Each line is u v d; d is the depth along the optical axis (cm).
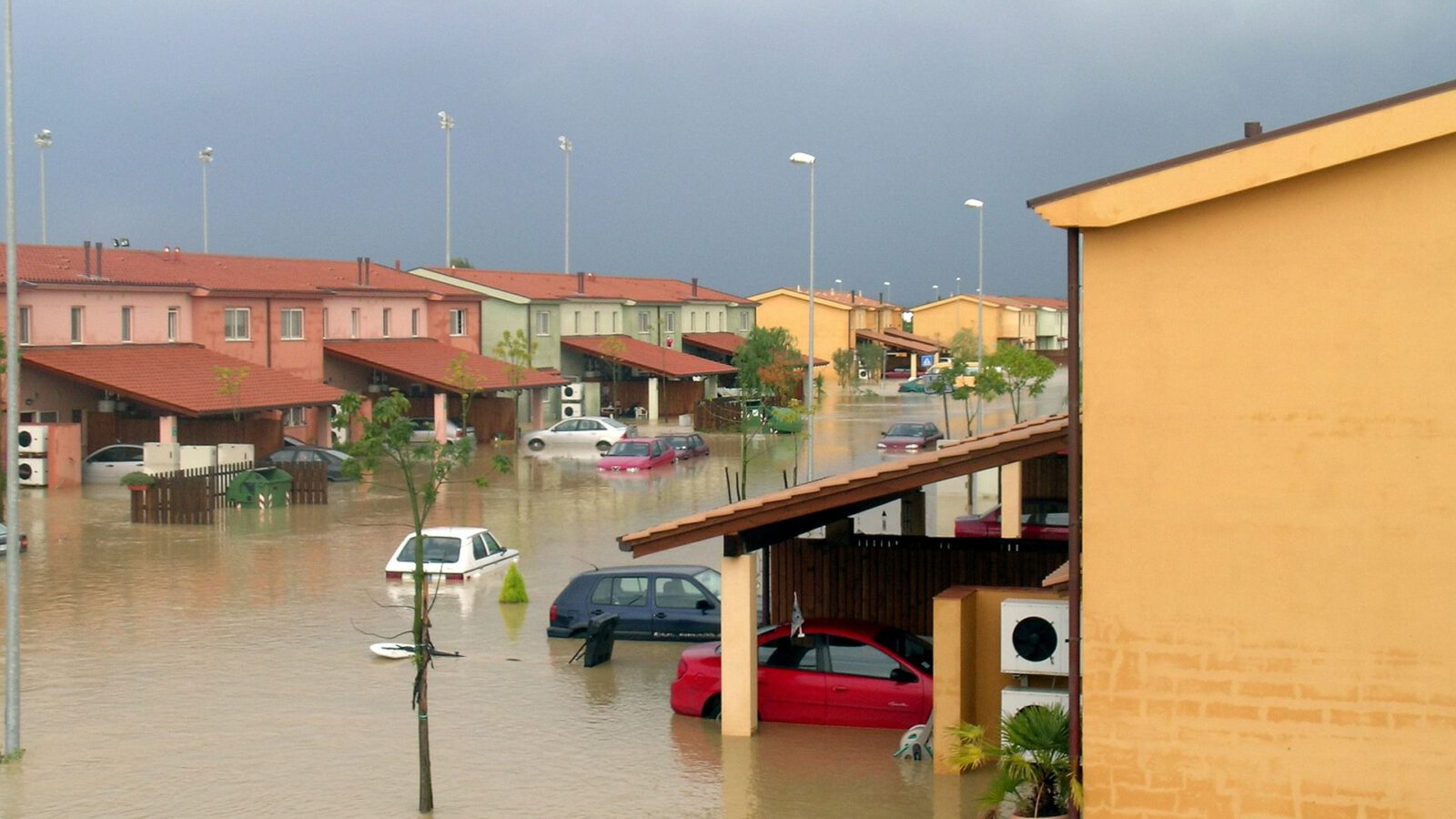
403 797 1605
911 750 1711
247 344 5541
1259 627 1141
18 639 1792
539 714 1944
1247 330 1132
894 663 1833
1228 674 1149
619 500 4409
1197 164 1116
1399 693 1116
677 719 1916
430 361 6194
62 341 4775
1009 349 6412
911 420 7394
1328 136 1090
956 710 1634
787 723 1867
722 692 1827
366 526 3828
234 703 2011
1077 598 1193
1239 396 1137
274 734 1858
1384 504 1113
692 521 1769
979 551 2197
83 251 5472
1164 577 1159
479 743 1816
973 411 7925
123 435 4838
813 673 1853
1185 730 1159
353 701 2025
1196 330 1142
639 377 7925
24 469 4575
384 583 2955
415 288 6681
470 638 2433
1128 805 1173
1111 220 1134
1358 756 1126
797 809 1541
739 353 8269
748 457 5653
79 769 1719
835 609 2250
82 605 2716
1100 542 1170
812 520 2012
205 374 4991
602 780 1655
